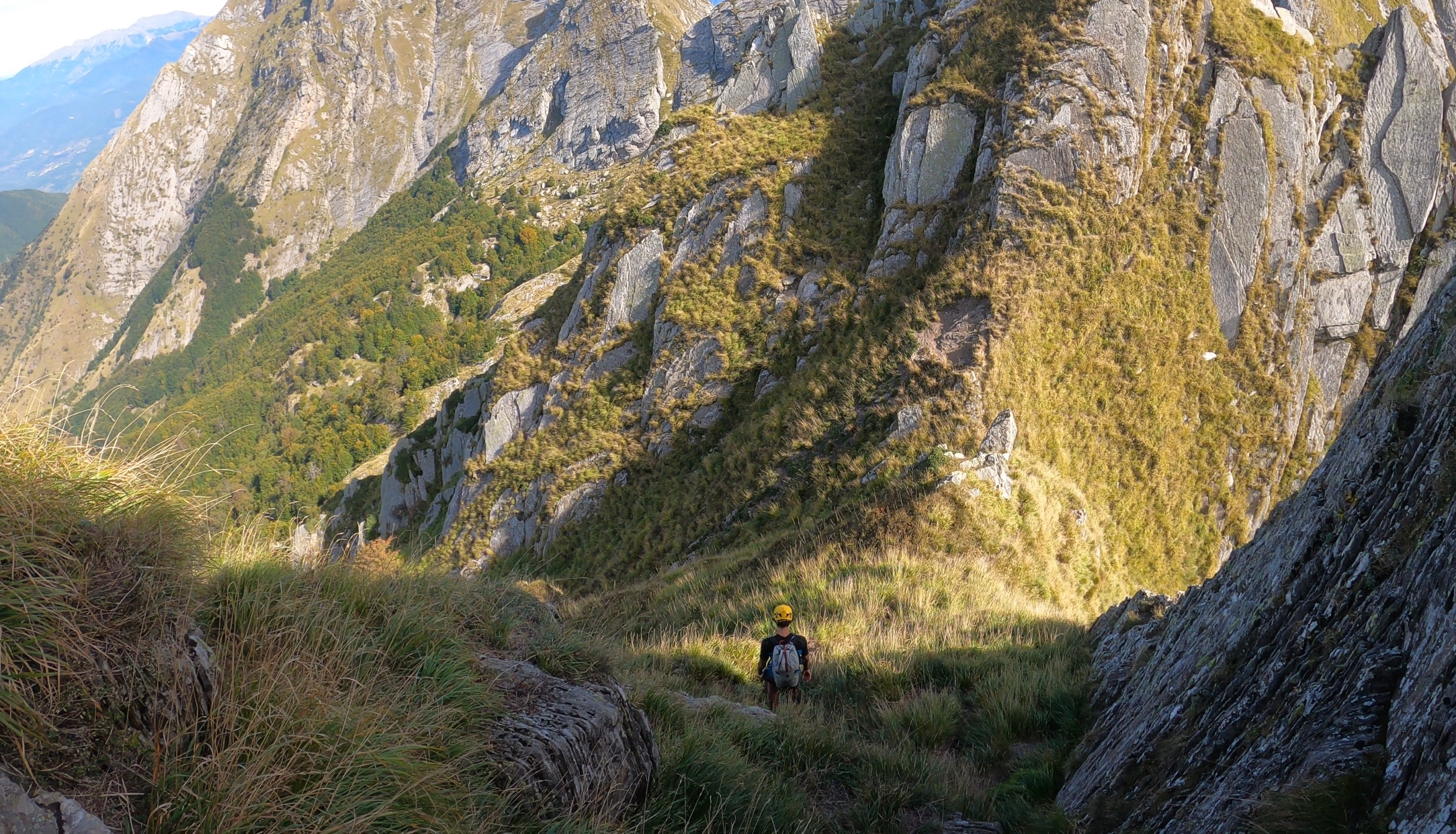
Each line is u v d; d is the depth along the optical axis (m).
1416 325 5.43
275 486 110.69
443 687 4.34
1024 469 21.75
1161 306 29.05
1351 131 32.50
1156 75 32.12
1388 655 3.90
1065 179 30.39
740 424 32.34
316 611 4.27
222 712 3.20
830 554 19.25
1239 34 32.75
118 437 3.66
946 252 31.00
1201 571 25.73
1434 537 3.94
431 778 3.56
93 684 2.79
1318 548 5.14
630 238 41.12
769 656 10.02
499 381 41.47
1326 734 3.91
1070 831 5.91
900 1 46.12
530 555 34.62
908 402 25.56
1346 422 5.70
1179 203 30.70
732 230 38.59
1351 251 31.20
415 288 170.00
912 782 7.44
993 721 9.15
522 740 4.33
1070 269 28.72
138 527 3.40
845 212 37.47
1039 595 18.27
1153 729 5.84
